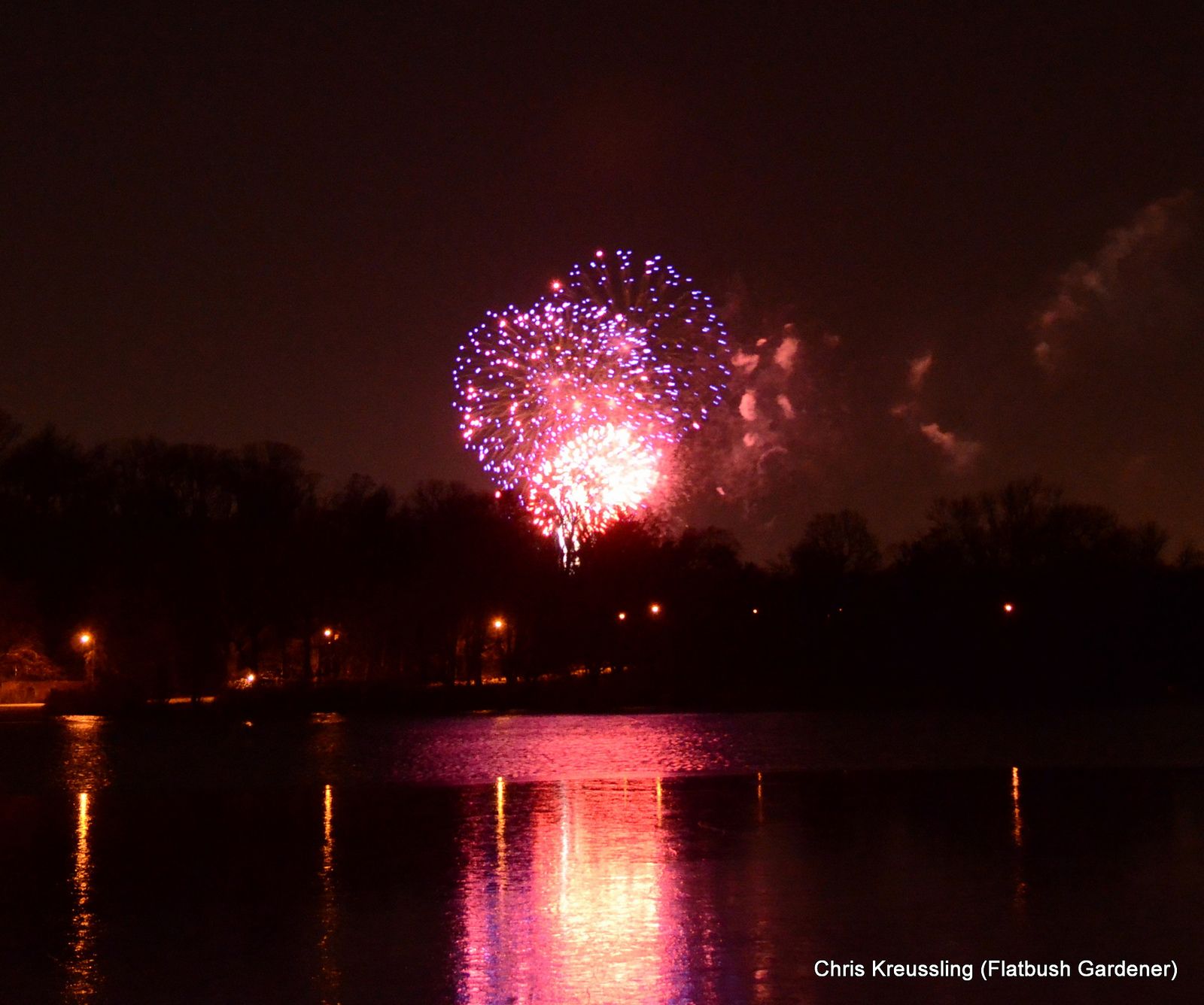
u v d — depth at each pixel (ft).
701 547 394.73
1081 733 162.30
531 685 279.49
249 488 328.90
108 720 224.12
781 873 62.08
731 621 316.19
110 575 279.69
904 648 304.91
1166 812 82.43
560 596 297.74
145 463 331.36
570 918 52.90
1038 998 42.22
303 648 297.74
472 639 310.65
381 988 43.45
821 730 176.14
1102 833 73.61
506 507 310.04
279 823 82.74
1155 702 245.65
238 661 302.25
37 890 60.13
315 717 227.20
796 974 44.80
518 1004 41.78
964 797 91.45
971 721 194.39
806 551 393.09
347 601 294.46
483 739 162.30
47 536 317.42
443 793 99.09
